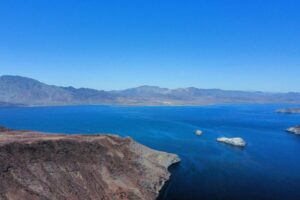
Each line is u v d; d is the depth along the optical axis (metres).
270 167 99.50
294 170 95.94
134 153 89.06
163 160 96.25
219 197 73.12
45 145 68.69
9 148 62.50
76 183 64.19
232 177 88.25
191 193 75.50
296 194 75.38
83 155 72.81
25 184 57.28
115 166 76.38
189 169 95.88
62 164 66.62
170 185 80.94
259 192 76.50
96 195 63.97
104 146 81.62
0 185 54.12
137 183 73.94
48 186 59.66
